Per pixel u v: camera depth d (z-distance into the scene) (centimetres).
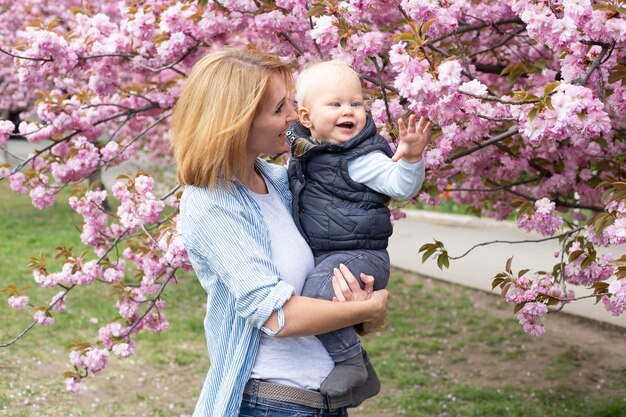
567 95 255
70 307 810
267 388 212
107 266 454
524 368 662
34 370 640
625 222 296
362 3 333
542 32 296
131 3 487
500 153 446
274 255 218
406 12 327
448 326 782
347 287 216
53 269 940
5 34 1019
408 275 973
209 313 220
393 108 350
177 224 363
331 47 356
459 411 570
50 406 570
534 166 443
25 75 452
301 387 215
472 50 489
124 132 800
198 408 218
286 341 215
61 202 1492
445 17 319
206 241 208
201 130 207
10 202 1477
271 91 211
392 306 853
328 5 332
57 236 1162
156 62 468
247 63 210
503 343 729
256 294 201
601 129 257
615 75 307
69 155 453
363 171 226
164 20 427
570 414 559
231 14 430
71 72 467
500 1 410
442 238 1151
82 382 622
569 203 462
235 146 207
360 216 226
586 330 754
